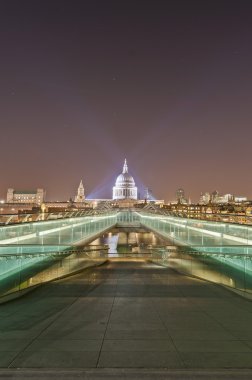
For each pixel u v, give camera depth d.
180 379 6.09
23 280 16.72
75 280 19.75
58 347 7.79
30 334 8.85
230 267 17.94
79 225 45.31
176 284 18.08
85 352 7.44
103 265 30.45
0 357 7.13
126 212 105.81
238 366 6.66
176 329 9.38
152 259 33.69
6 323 10.00
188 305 12.64
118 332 9.05
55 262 21.12
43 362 6.84
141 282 18.86
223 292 15.60
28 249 19.03
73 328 9.44
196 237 34.62
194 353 7.41
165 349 7.67
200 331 9.19
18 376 6.17
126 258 36.12
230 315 11.09
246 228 28.25
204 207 157.00
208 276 20.83
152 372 6.27
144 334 8.88
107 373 6.25
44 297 14.34
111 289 16.42
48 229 39.22
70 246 26.02
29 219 43.78
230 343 8.14
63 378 6.11
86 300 13.57
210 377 6.13
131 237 117.88
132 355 7.27
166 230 53.56
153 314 11.16
